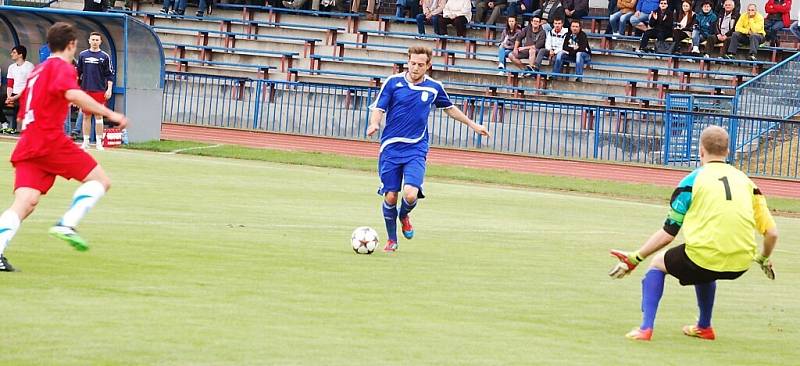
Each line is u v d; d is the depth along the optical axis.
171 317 12.58
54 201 23.53
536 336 12.93
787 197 40.06
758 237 25.92
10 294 13.31
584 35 55.78
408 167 19.28
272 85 53.94
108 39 42.50
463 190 34.62
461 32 60.34
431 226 24.08
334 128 53.56
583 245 22.41
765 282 18.84
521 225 25.52
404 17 63.62
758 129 45.44
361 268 17.19
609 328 13.80
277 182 32.38
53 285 14.05
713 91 55.19
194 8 65.94
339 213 25.19
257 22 63.84
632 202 35.00
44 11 41.53
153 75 43.94
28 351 10.66
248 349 11.26
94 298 13.40
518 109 49.12
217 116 55.34
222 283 15.00
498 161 46.31
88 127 39.81
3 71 44.22
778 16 57.31
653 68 55.47
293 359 10.95
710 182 12.90
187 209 23.84
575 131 49.38
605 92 55.78
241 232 20.58
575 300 15.67
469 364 11.23
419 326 13.01
